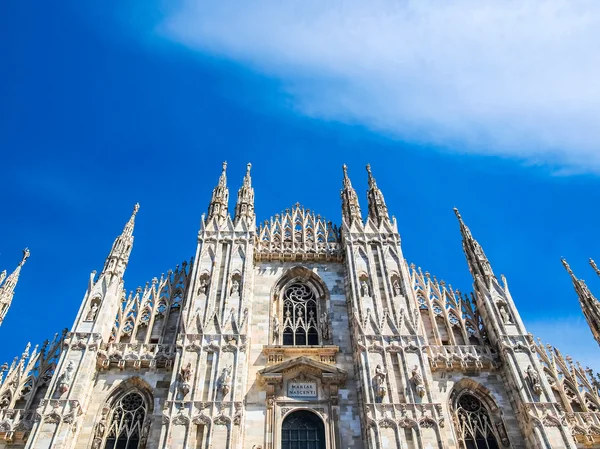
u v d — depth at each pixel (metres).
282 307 40.59
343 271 42.62
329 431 32.81
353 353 36.75
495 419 34.25
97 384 34.47
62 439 30.27
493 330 37.72
